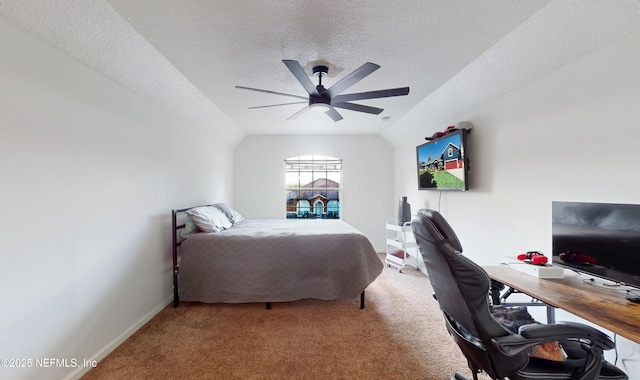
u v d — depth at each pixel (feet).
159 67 7.23
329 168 17.06
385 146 16.90
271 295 8.45
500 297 6.30
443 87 8.95
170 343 6.73
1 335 4.23
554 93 6.16
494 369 3.67
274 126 14.43
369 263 8.96
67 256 5.34
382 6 4.99
